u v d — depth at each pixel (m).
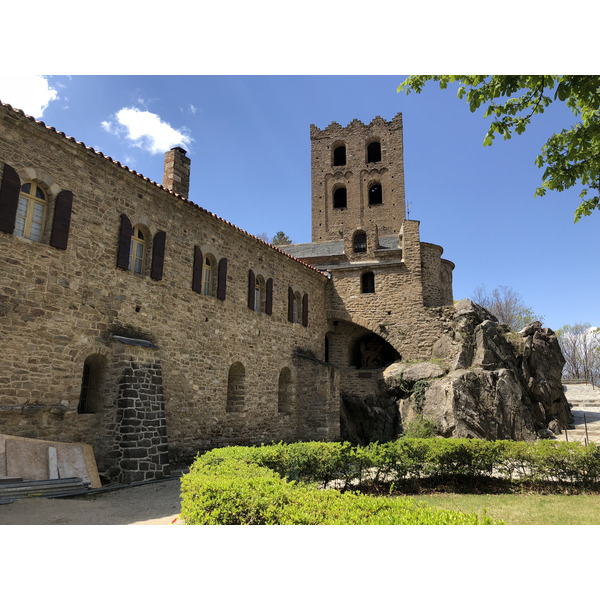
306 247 32.03
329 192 39.38
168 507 8.29
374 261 27.14
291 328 21.33
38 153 10.99
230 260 17.56
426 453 11.09
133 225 13.48
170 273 14.52
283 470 9.34
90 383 12.15
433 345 23.12
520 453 11.20
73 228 11.61
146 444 11.42
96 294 12.01
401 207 37.03
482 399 19.47
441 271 26.67
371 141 40.03
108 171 12.74
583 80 7.41
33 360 10.31
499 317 52.38
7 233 10.13
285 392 20.52
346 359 25.73
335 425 20.86
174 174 18.33
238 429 16.72
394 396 22.47
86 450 10.82
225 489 5.35
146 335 13.34
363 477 11.16
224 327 16.67
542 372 21.92
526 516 8.12
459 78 8.77
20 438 9.59
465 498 9.77
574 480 11.02
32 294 10.49
